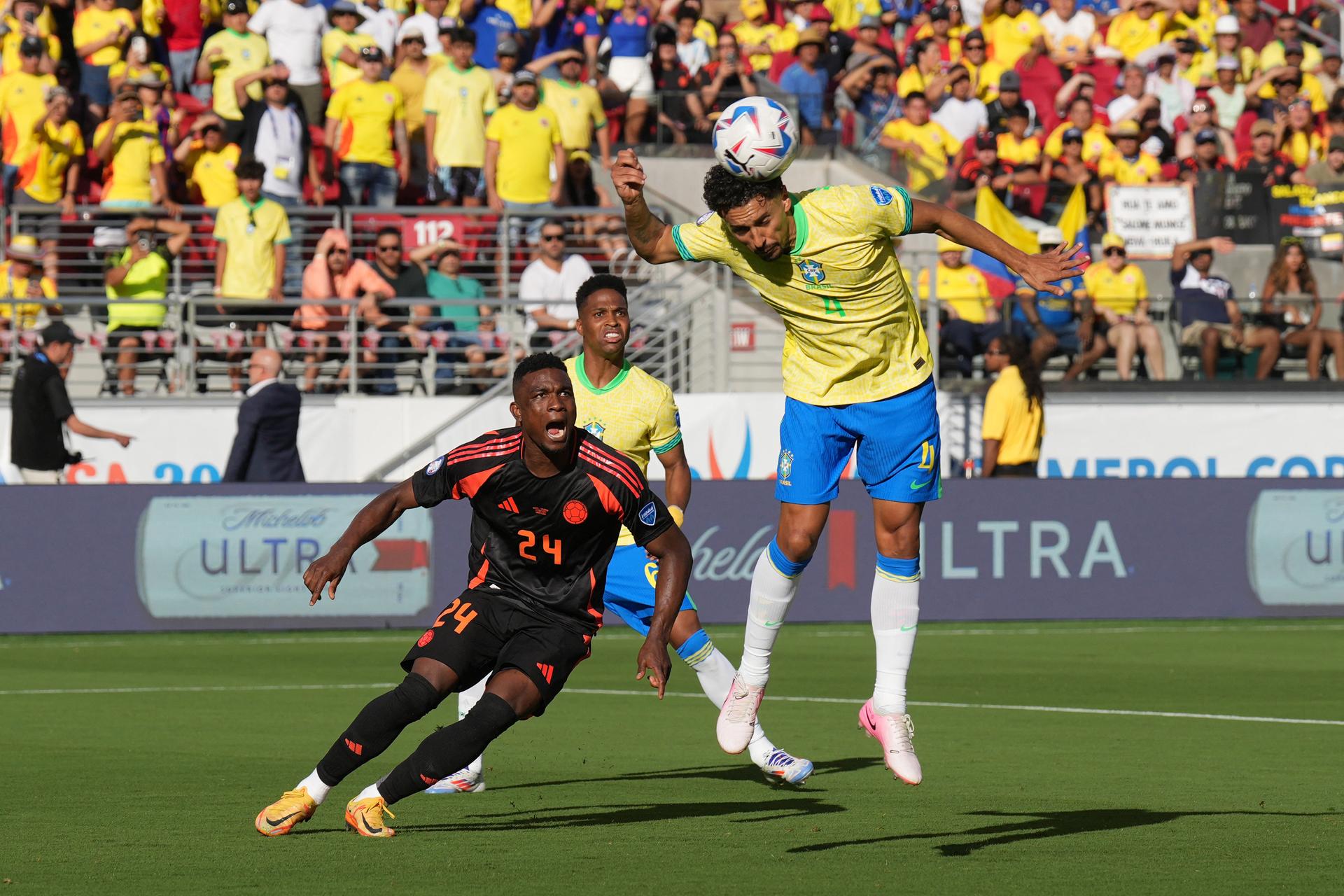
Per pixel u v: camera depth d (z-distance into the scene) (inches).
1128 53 3191.4
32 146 2536.9
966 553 2214.6
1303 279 2738.7
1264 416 2637.8
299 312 2522.1
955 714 1395.2
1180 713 1406.3
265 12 2674.7
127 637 2062.0
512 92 2652.6
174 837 844.0
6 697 1512.1
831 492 894.4
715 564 2160.4
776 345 2669.8
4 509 2065.7
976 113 2844.5
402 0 2874.0
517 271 2645.2
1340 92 3011.8
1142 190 2785.4
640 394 1008.2
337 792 1005.2
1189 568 2251.5
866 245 832.3
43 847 816.9
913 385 870.4
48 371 2245.3
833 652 1883.6
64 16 2664.9
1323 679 1643.7
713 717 1385.3
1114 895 705.6
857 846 820.6
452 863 773.9
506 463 780.6
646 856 793.6
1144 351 2655.0
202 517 2100.1
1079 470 2608.3
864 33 2960.1
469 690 1020.5
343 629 2121.1
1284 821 897.5
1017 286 2642.7
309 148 2632.9
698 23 3080.7
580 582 803.4
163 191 2559.1
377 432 2477.9
